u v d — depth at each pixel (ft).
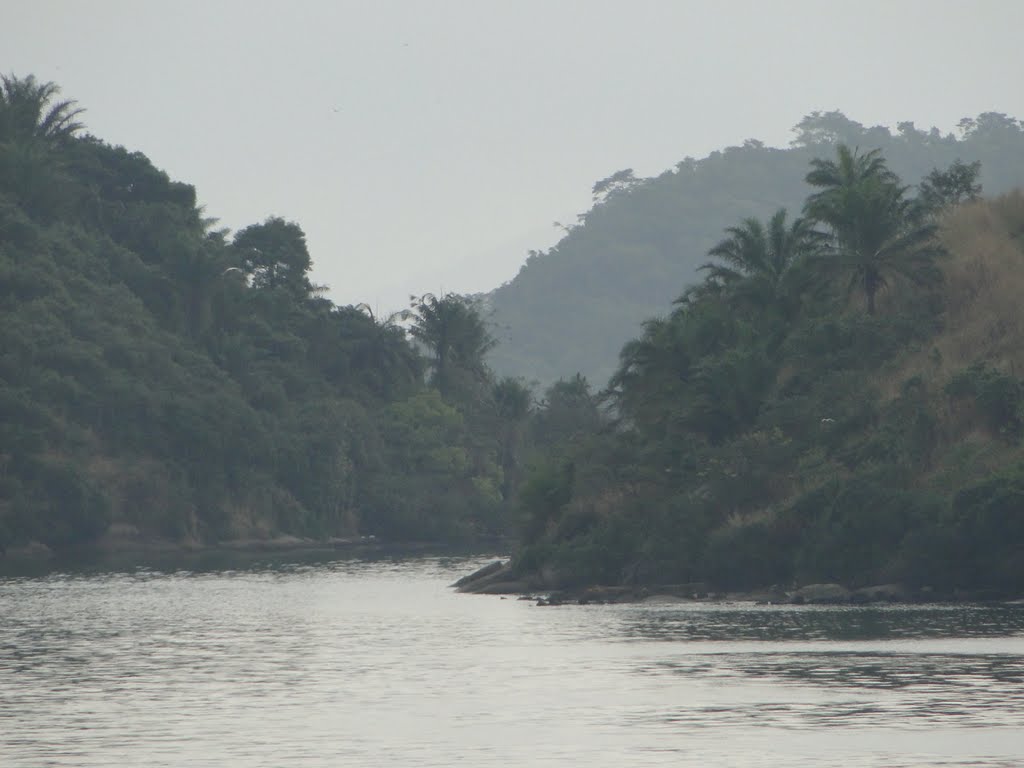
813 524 355.36
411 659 230.48
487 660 228.02
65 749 151.43
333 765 143.02
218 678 207.72
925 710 169.17
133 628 290.15
